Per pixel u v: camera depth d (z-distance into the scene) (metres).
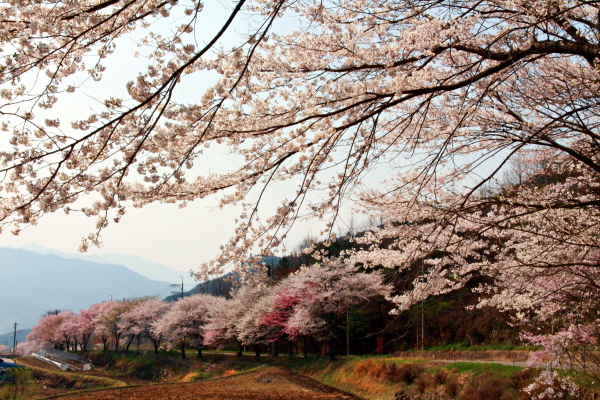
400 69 4.72
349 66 4.74
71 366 47.81
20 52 3.16
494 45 4.45
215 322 40.72
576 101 5.42
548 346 7.49
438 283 6.92
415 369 18.91
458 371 16.50
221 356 42.50
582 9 5.45
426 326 26.20
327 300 27.00
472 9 4.46
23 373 30.52
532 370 12.50
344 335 32.06
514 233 6.52
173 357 46.22
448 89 3.99
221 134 4.51
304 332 28.19
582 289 5.84
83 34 3.15
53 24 3.07
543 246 5.84
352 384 21.89
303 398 19.22
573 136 6.16
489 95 5.39
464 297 23.70
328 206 5.38
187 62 3.19
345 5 4.86
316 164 5.04
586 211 5.64
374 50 4.32
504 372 14.34
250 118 4.39
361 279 25.31
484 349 20.28
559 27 5.00
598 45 4.30
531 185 6.43
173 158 4.14
